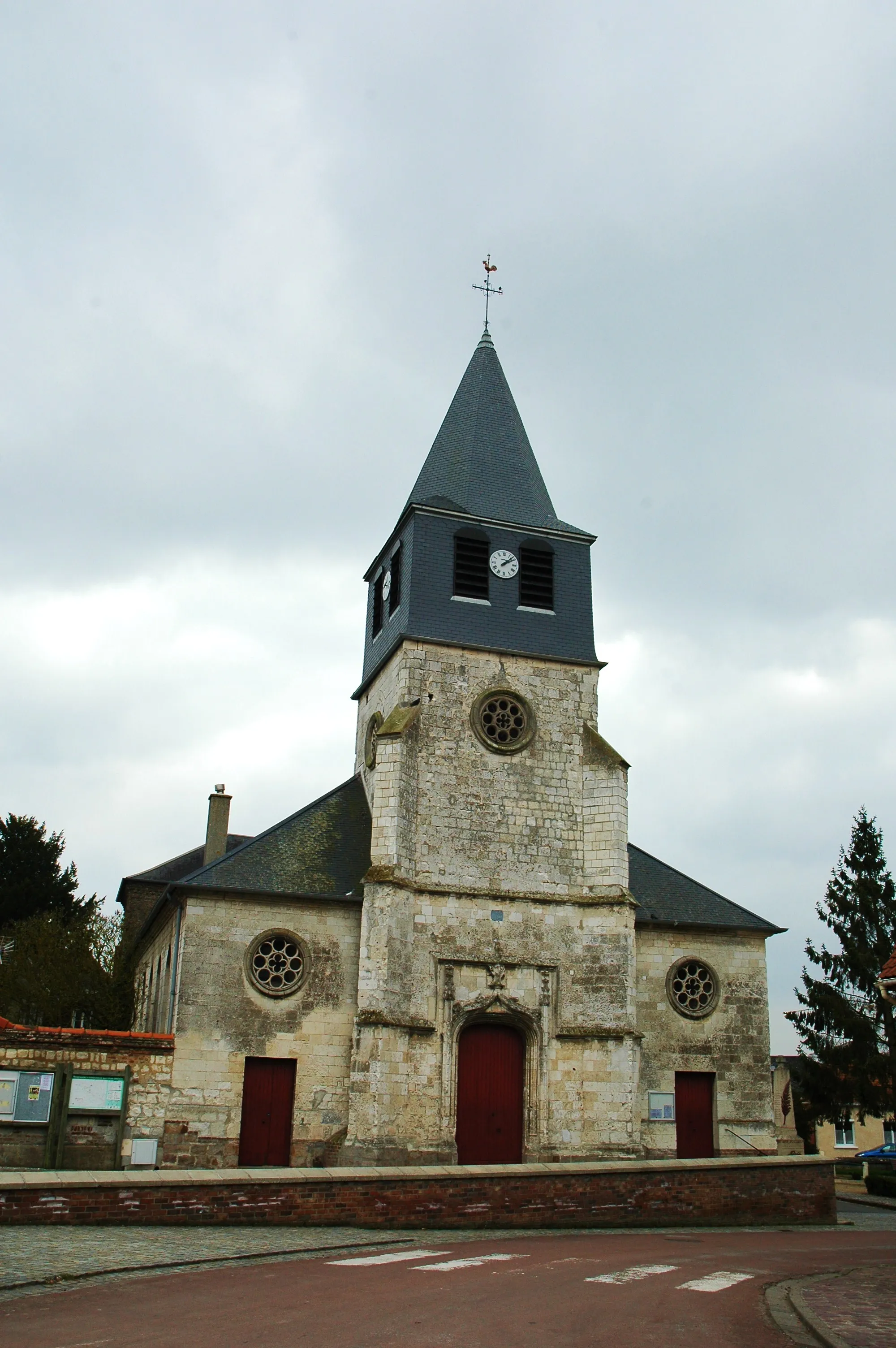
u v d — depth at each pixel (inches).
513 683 1156.5
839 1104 1533.0
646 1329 385.7
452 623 1156.5
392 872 1018.1
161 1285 446.6
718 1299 455.5
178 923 1048.8
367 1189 655.1
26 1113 898.7
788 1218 837.2
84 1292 428.8
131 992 1471.5
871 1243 733.3
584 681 1180.5
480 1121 1023.0
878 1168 1563.7
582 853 1112.2
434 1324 377.1
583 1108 1025.5
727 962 1147.3
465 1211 685.3
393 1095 964.0
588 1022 1050.7
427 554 1176.8
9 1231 548.1
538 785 1122.7
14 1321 372.2
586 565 1238.3
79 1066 924.0
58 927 1561.3
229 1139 949.8
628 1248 626.2
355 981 1023.0
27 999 1435.8
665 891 1179.9
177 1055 957.2
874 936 1577.3
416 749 1098.1
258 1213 621.3
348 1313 392.8
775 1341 377.7
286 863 1064.2
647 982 1118.4
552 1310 412.5
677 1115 1091.9
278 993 998.4
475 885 1071.0
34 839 1974.7
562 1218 724.0
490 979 1040.2
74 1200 581.3
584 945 1074.7
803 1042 1551.4
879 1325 402.6
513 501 1243.8
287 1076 988.6
